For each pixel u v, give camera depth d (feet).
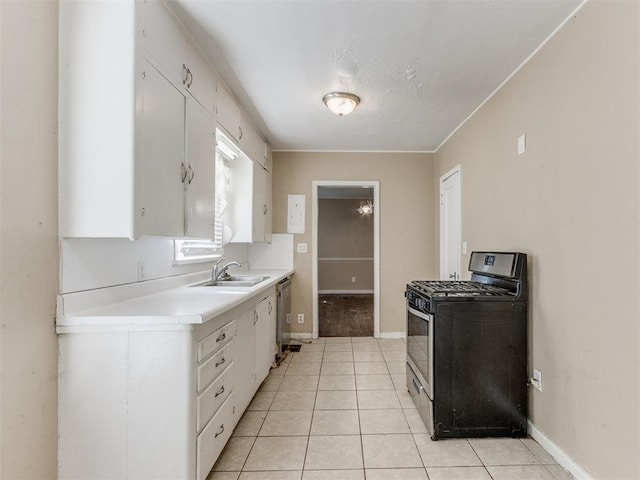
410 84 8.27
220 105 7.88
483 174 9.27
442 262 13.10
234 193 10.89
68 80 4.58
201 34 6.25
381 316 14.16
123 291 5.92
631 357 4.62
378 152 14.20
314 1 5.43
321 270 27.61
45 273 4.40
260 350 8.70
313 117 10.44
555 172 6.19
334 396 8.71
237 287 7.95
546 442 6.35
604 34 5.04
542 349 6.49
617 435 4.83
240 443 6.64
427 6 5.56
